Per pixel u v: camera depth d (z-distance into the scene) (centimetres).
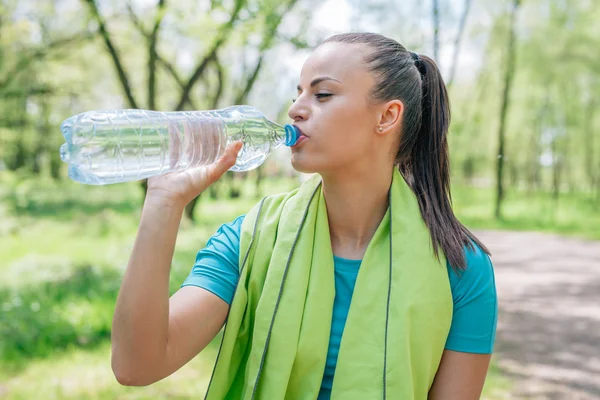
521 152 2911
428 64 162
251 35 980
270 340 138
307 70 144
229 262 147
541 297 848
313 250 146
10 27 1377
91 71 1722
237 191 2559
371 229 152
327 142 140
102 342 521
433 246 144
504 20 1995
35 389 413
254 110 164
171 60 1484
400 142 152
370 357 137
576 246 1472
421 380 137
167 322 126
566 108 2586
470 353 142
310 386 139
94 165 137
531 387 480
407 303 138
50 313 565
